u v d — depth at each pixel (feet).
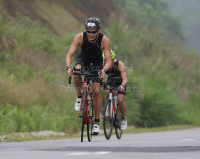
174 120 124.06
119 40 145.07
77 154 30.68
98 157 28.66
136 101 114.01
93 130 49.93
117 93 61.11
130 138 61.00
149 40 180.96
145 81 125.90
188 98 163.22
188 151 33.58
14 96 92.27
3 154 31.86
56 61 122.52
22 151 34.22
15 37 117.39
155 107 116.37
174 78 169.99
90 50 49.26
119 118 62.49
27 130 82.12
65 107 100.48
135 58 148.97
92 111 50.39
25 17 139.23
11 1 143.74
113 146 38.42
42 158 28.35
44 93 99.71
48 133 82.48
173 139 52.31
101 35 48.73
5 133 75.20
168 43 216.13
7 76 100.63
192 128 109.70
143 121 115.03
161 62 166.09
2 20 115.34
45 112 90.68
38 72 108.99
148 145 39.63
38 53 119.44
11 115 82.23
